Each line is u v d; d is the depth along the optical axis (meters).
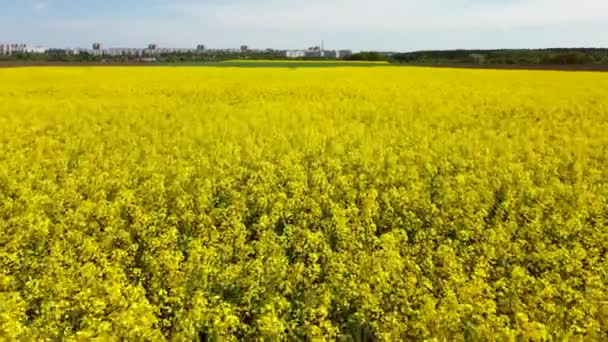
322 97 22.98
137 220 7.92
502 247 7.21
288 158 11.51
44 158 11.52
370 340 5.65
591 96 23.05
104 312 5.44
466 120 17.08
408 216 8.43
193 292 5.95
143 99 21.55
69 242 7.21
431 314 5.28
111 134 14.01
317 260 7.07
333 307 5.98
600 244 7.52
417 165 11.73
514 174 10.73
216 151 11.92
